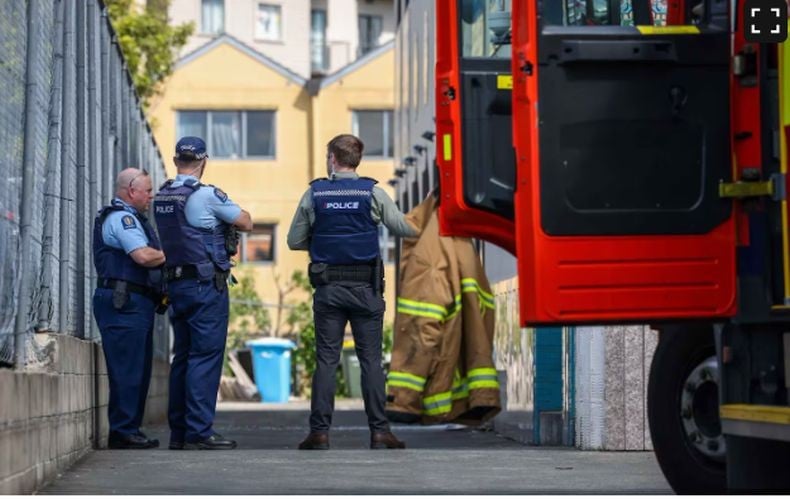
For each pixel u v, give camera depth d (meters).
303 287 67.81
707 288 9.26
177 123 71.44
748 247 9.29
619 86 9.28
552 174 9.20
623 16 9.66
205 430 16.67
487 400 16.83
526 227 9.16
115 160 20.75
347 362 55.38
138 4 60.09
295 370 60.09
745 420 9.02
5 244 11.45
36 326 13.48
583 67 9.26
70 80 15.44
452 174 11.20
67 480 12.37
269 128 72.00
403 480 12.54
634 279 9.21
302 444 16.67
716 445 10.08
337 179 16.62
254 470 13.41
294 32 87.38
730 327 9.33
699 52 9.34
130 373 16.94
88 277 17.70
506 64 11.30
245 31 86.31
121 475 12.87
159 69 59.47
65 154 15.26
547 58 9.23
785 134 9.13
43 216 13.88
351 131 72.19
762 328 9.24
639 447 16.47
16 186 12.12
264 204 71.62
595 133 9.25
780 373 9.13
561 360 18.27
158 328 27.81
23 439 10.67
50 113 14.36
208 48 71.81
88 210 17.56
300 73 87.19
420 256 16.81
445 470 13.56
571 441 17.83
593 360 16.69
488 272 23.31
